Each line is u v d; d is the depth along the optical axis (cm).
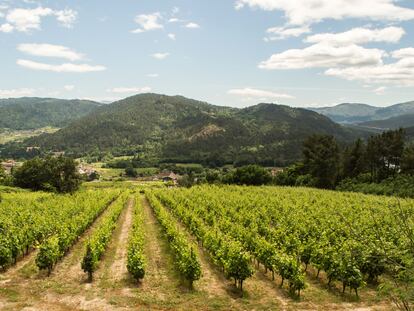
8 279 1786
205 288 1725
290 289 1688
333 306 1525
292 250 2125
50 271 1923
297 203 4116
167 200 4847
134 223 2936
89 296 1580
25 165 8169
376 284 1770
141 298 1569
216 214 3541
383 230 2178
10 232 2189
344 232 2402
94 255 1850
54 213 3366
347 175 7531
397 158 6800
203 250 2480
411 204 3712
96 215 3888
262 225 2795
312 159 7575
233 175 8912
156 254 2345
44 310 1434
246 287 1752
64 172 8181
